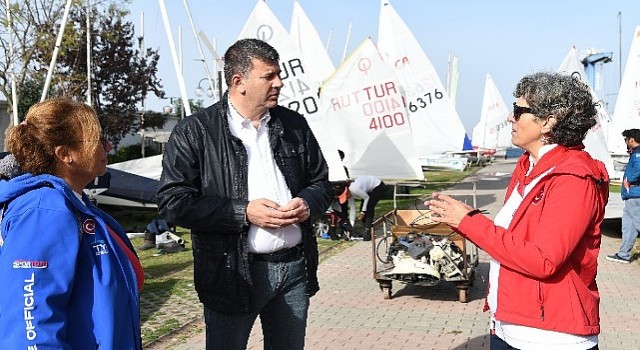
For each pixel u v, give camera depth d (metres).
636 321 6.84
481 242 2.85
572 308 2.81
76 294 2.34
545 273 2.71
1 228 2.29
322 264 10.47
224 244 3.29
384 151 17.12
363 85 16.95
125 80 30.72
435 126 22.92
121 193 15.22
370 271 9.79
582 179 2.76
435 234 7.83
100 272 2.38
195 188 3.37
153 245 12.09
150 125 33.06
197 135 3.37
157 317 7.11
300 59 14.23
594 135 15.70
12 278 2.18
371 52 16.88
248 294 3.30
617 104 20.50
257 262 3.38
